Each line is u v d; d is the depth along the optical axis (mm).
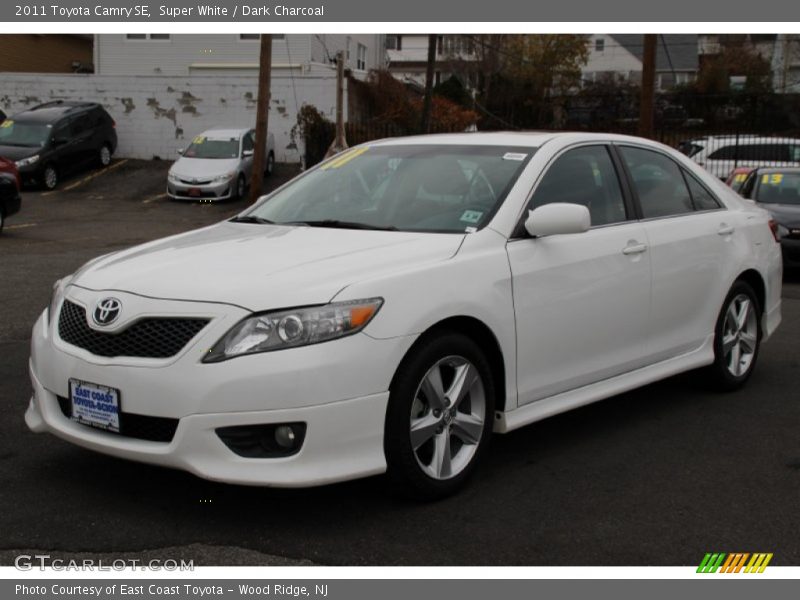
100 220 19797
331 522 4004
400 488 4117
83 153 26516
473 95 46500
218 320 3730
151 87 28938
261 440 3756
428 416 4148
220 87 28672
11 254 13148
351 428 3793
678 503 4316
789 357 7398
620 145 5629
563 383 4855
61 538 3814
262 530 3916
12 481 4422
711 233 5934
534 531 3963
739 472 4754
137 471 4574
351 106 29031
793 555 3797
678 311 5648
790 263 11664
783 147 25328
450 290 4172
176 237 5070
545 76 47656
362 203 5094
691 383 6363
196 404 3674
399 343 3910
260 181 20969
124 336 3906
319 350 3711
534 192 4867
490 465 4781
